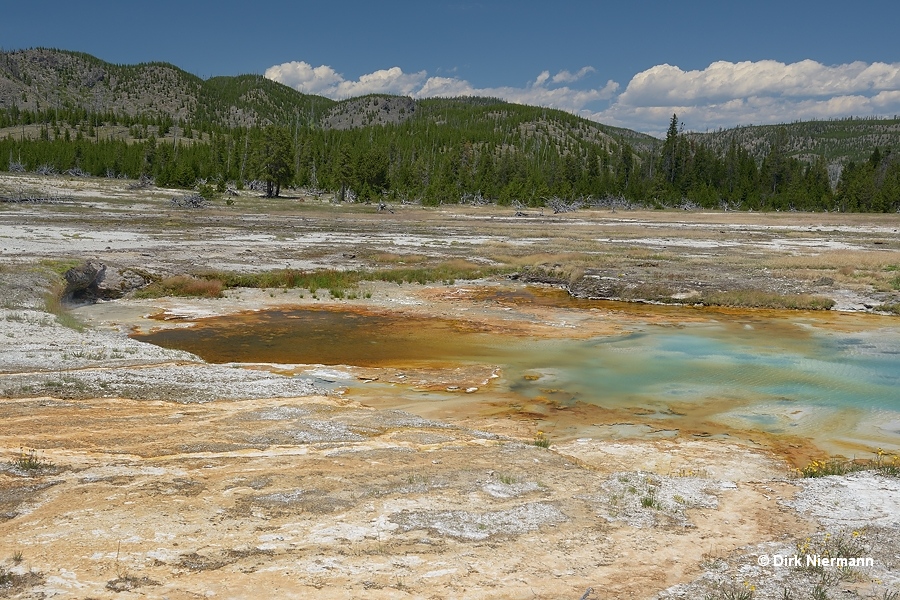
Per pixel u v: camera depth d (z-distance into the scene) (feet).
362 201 357.41
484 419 47.70
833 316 91.81
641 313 92.79
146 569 21.24
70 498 27.02
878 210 365.40
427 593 20.57
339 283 107.76
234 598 19.69
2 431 35.60
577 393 54.60
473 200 394.93
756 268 127.44
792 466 39.32
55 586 19.92
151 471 30.91
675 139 462.19
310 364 62.59
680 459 39.75
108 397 44.06
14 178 294.05
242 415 42.22
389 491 29.37
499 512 27.50
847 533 26.86
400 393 53.72
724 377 59.77
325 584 20.79
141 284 100.53
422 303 96.84
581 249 157.58
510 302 99.60
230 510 26.48
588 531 26.13
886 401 53.16
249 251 135.33
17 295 77.00
